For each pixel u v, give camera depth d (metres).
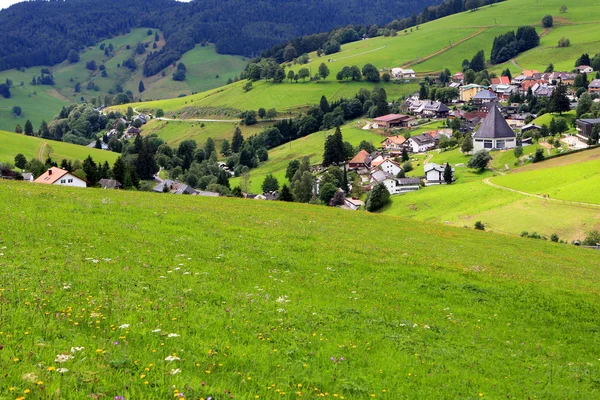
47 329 17.41
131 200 51.41
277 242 39.41
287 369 17.61
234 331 20.30
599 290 40.44
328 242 42.16
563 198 118.88
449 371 20.11
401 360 20.38
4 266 24.42
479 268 40.88
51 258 27.20
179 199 60.56
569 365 23.30
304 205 71.38
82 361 15.12
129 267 27.66
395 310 27.64
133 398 13.44
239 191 168.50
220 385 15.20
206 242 35.97
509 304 31.88
